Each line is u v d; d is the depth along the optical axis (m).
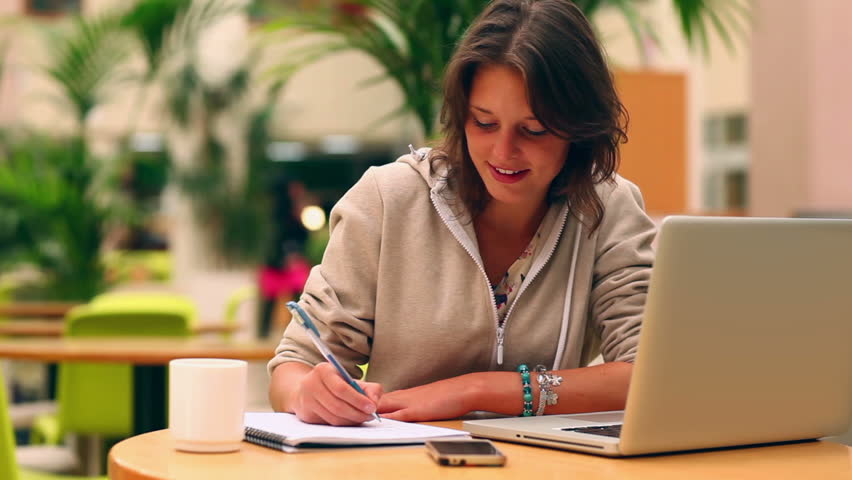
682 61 5.84
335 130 10.77
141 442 1.23
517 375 1.50
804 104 5.55
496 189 1.48
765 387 1.24
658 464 1.16
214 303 8.67
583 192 1.60
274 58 9.46
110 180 7.64
